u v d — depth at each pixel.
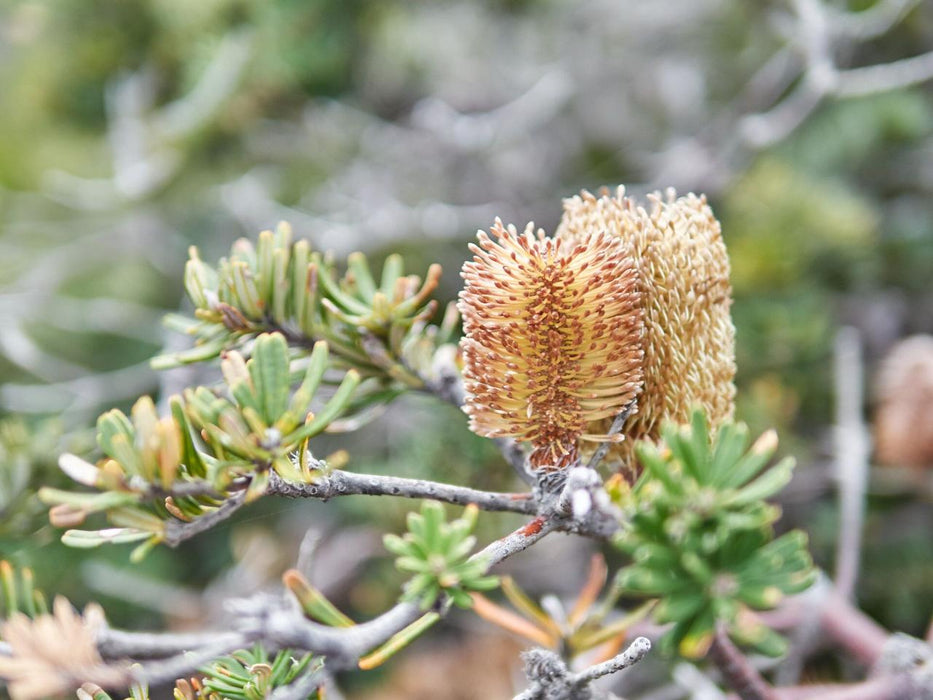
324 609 0.37
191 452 0.36
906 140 1.20
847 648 0.61
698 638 0.31
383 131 1.43
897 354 0.81
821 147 1.23
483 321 0.39
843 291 1.12
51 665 0.32
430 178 1.43
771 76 1.21
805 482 0.93
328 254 0.52
